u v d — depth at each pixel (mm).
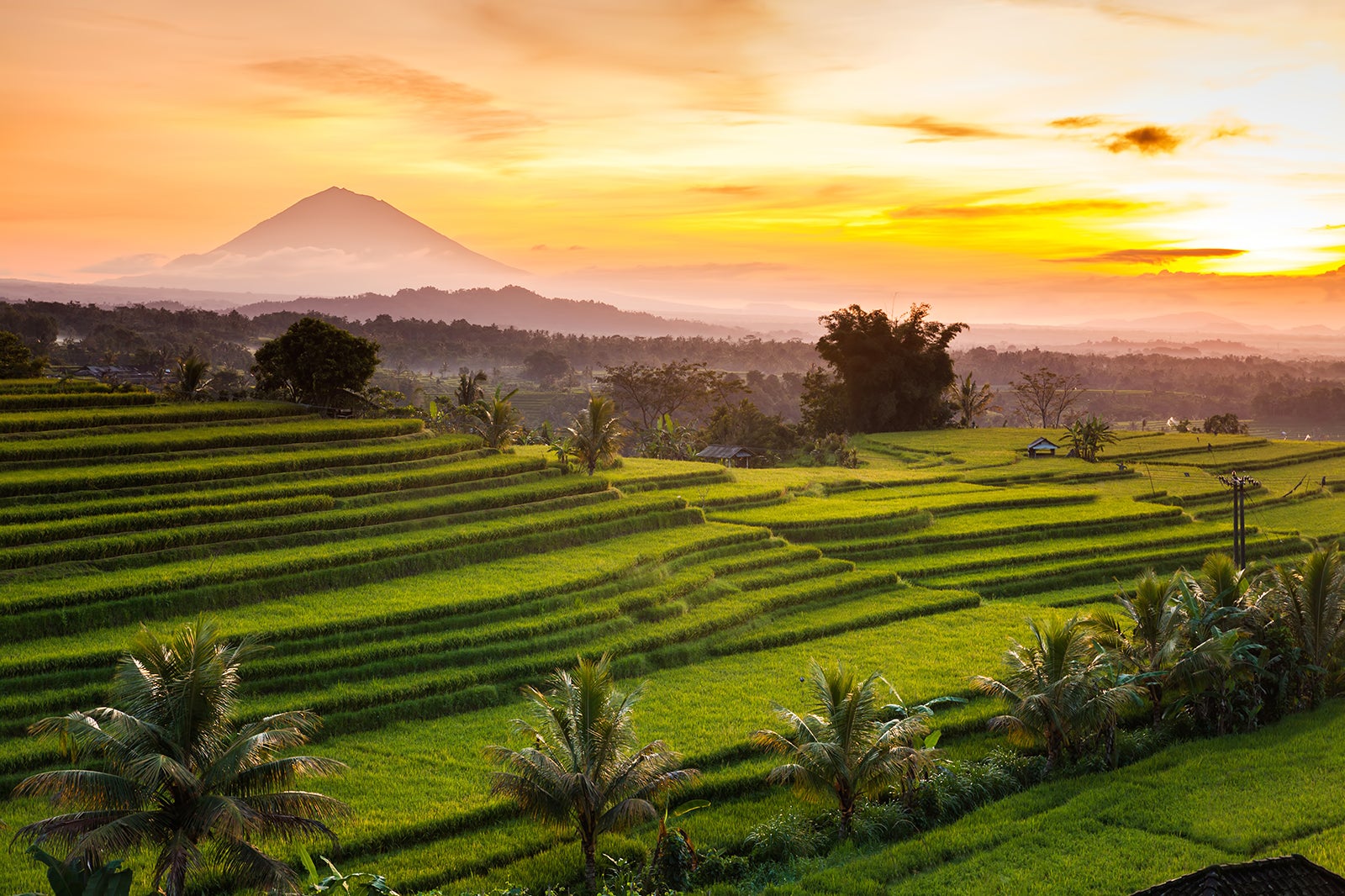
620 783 23453
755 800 28156
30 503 40906
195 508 42062
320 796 19922
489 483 53719
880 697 32438
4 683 28750
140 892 21531
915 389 125812
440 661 34344
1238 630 34531
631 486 62844
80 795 18266
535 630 37125
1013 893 22297
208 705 19562
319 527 43500
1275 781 28547
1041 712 29797
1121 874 23031
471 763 28297
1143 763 30703
